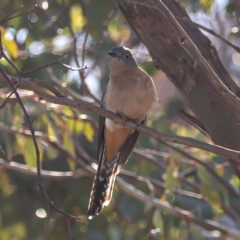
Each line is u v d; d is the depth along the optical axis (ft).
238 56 52.90
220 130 26.66
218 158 40.22
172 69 26.96
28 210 45.65
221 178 35.47
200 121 27.35
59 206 45.60
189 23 27.12
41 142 36.58
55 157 43.62
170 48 26.71
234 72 54.19
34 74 40.63
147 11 26.78
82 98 36.35
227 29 49.06
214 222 38.32
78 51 42.22
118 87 30.17
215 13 41.42
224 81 26.91
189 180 41.78
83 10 41.57
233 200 44.16
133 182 44.45
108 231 42.57
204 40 27.17
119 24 42.52
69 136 34.91
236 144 26.50
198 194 42.42
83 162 42.63
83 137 47.21
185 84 26.91
